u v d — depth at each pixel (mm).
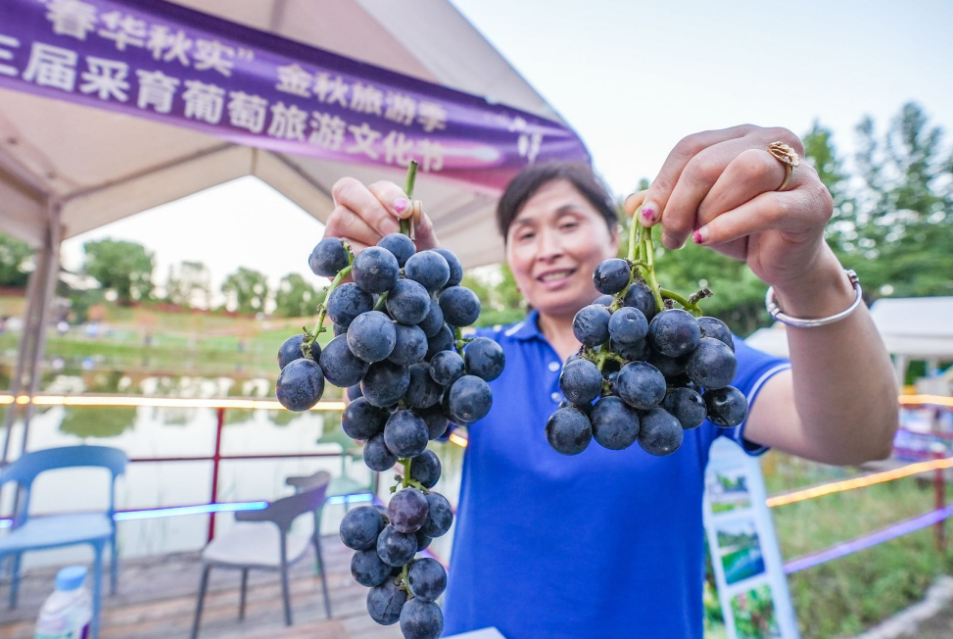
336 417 5289
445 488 4805
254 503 3639
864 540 4031
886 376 881
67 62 1753
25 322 3611
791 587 3869
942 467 5129
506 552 1217
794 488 5793
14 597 3029
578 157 2885
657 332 628
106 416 7230
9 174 3139
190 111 1958
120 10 1815
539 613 1159
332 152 2254
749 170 636
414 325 687
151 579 3398
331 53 2203
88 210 3758
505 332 1630
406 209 850
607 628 1135
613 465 1198
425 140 2441
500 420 1328
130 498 4348
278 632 1816
